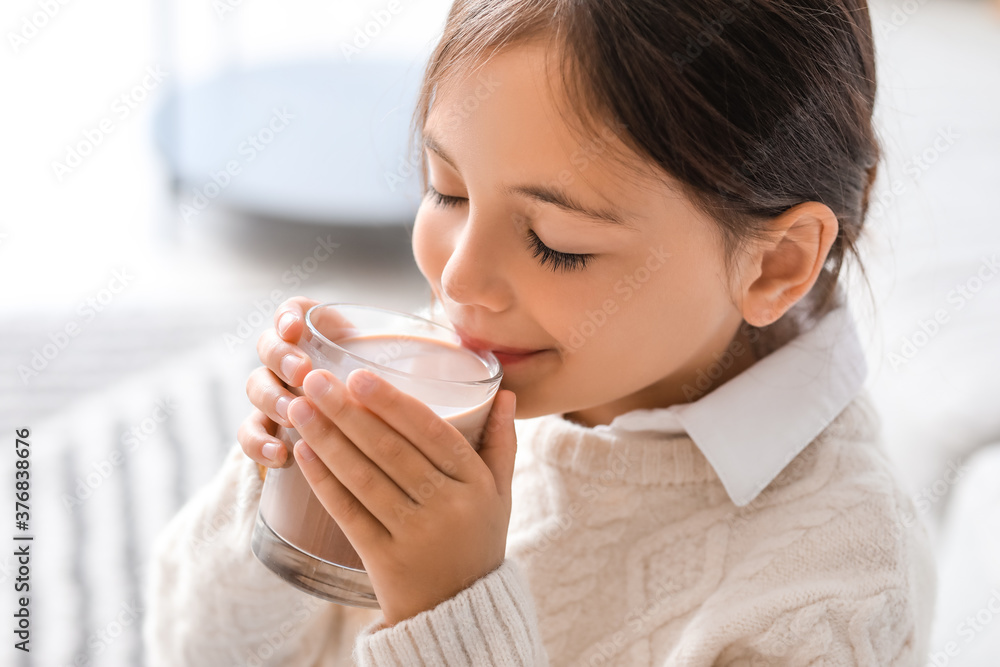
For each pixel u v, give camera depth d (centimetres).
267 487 64
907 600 65
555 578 70
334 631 76
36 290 140
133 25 206
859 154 66
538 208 59
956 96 213
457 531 59
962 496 106
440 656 60
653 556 68
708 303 62
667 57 58
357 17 227
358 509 60
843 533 65
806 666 63
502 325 61
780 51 60
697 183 59
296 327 62
